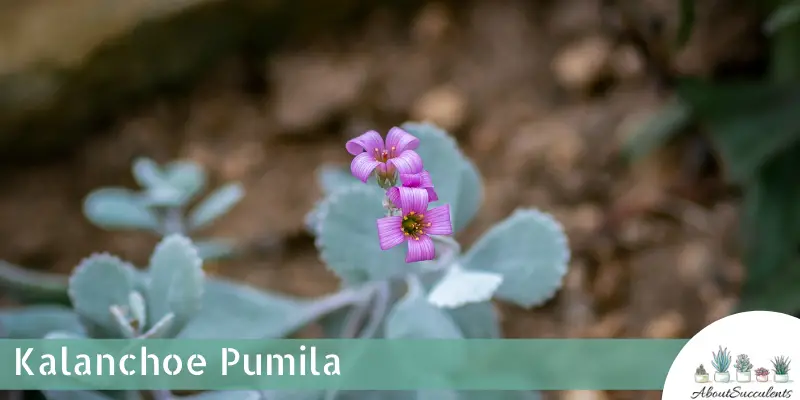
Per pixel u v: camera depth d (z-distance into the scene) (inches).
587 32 25.0
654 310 21.8
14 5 24.8
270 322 18.1
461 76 25.4
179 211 20.2
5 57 24.4
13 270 20.0
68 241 24.6
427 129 17.6
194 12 24.9
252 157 25.2
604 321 21.9
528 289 17.6
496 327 18.0
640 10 24.4
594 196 23.2
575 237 22.6
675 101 23.2
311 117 25.4
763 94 21.6
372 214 17.3
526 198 23.4
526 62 25.2
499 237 17.6
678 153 23.1
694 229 22.4
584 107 24.3
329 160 24.9
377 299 18.3
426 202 15.8
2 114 24.5
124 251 24.3
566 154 23.6
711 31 23.7
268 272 23.4
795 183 20.9
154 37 25.0
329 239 17.3
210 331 18.0
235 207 24.3
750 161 21.0
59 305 20.2
